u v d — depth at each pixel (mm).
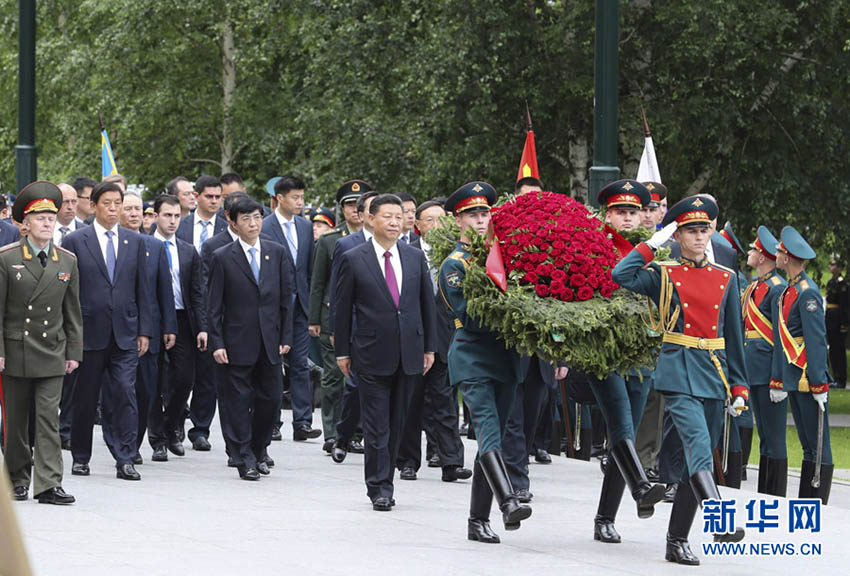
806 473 19000
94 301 17641
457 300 13133
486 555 12766
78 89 64125
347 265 15633
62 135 68562
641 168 23250
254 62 58344
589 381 13406
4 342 15453
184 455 20938
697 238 12391
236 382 18234
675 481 14156
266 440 18672
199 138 61875
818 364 18484
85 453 18188
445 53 38125
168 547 12867
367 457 15695
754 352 19750
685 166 42250
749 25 37094
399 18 42031
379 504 15531
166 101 60031
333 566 12070
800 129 40062
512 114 39812
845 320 48156
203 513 15070
